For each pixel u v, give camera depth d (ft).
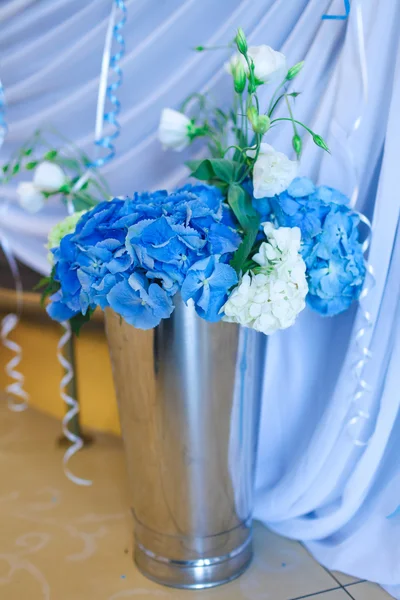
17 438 5.40
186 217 3.28
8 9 4.53
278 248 3.39
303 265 3.42
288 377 4.17
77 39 4.46
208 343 3.60
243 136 3.86
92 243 3.40
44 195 4.25
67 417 5.07
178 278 3.21
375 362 3.76
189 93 4.24
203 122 4.23
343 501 3.86
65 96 4.60
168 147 4.00
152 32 4.25
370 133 3.73
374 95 3.68
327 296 3.59
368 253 3.83
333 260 3.56
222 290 3.31
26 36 4.59
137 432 3.83
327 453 3.88
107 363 5.32
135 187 4.52
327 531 3.96
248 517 4.02
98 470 4.92
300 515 4.13
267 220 3.60
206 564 3.85
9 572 3.95
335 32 3.76
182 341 3.59
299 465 4.00
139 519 3.97
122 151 4.51
